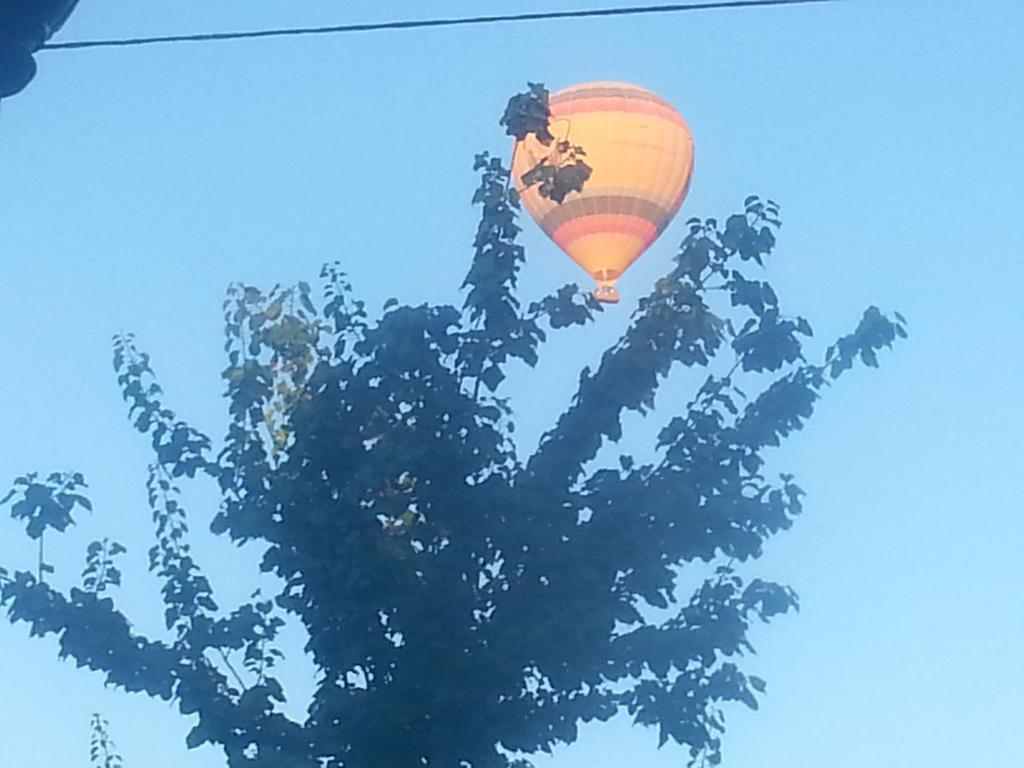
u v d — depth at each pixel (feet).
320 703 23.93
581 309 25.53
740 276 25.41
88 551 25.27
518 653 23.45
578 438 24.85
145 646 24.44
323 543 24.54
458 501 24.44
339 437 24.72
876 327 25.43
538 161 26.68
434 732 23.70
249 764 23.38
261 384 25.90
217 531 25.30
